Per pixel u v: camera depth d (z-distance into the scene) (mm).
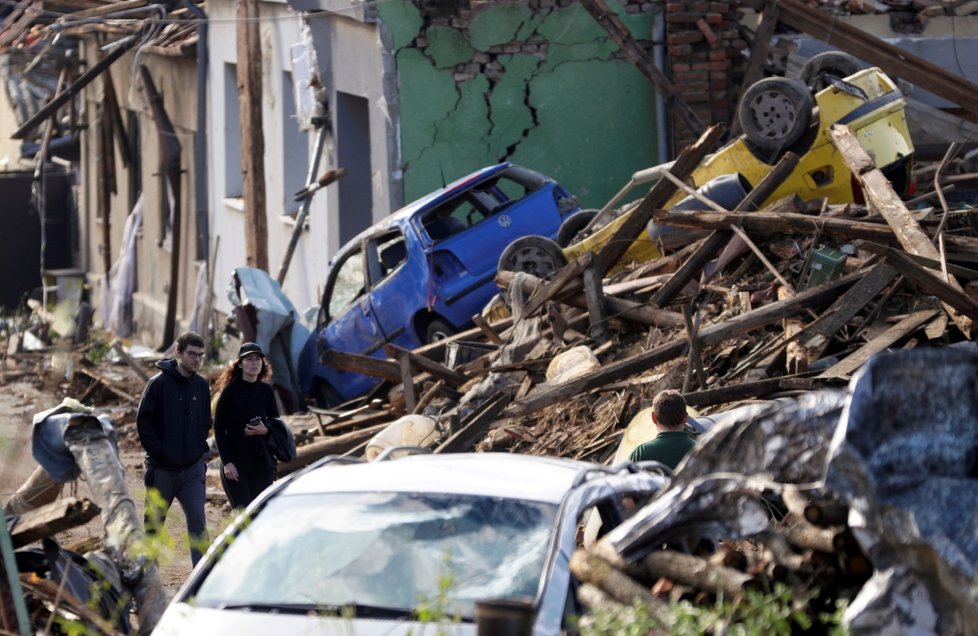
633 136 33969
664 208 25141
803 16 31891
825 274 19656
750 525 8398
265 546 9969
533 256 25609
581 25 33625
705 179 25547
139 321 61000
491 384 21281
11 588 9609
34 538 10531
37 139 70500
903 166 25781
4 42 58281
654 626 7688
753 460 8797
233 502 16719
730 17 32688
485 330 23719
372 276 28688
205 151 49375
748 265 21609
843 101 24797
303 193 36844
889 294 18719
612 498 10406
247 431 16578
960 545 7285
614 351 21188
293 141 42469
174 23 50188
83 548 12398
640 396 18781
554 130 34000
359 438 22359
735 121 30797
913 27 34594
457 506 9953
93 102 66125
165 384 15672
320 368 29812
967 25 34562
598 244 25359
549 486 10148
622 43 32469
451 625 8641
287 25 40844
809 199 24969
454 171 34000
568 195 29078
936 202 23828
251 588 9594
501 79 33812
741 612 8062
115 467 12953
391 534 9758
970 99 31219
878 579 7520
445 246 27062
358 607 9180
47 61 60375
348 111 37188
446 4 33469
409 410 22641
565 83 33844
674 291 21672
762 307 19266
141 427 15523
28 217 76312
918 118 31875
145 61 56844
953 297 17172
